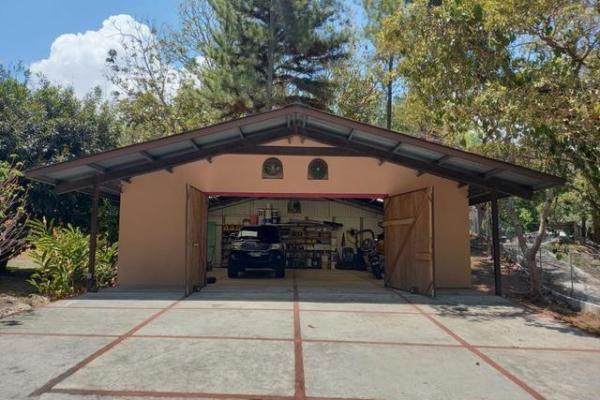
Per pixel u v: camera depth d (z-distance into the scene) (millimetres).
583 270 13891
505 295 11000
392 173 12367
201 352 5777
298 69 21703
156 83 25688
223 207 19109
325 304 9219
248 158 12352
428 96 9625
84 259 11148
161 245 12016
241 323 7395
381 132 9586
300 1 19969
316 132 10945
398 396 4496
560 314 8945
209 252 18656
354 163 12383
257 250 14469
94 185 10453
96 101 15969
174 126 25594
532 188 10289
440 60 8273
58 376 4840
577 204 11820
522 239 11250
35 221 11281
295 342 6312
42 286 10219
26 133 12617
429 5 9555
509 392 4656
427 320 7922
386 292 10883
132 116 25406
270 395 4445
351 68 24797
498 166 9250
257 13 20891
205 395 4406
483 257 17328
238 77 19844
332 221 19312
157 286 11656
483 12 7754
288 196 12336
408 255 11086
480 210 21156
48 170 9195
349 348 6082
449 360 5684
